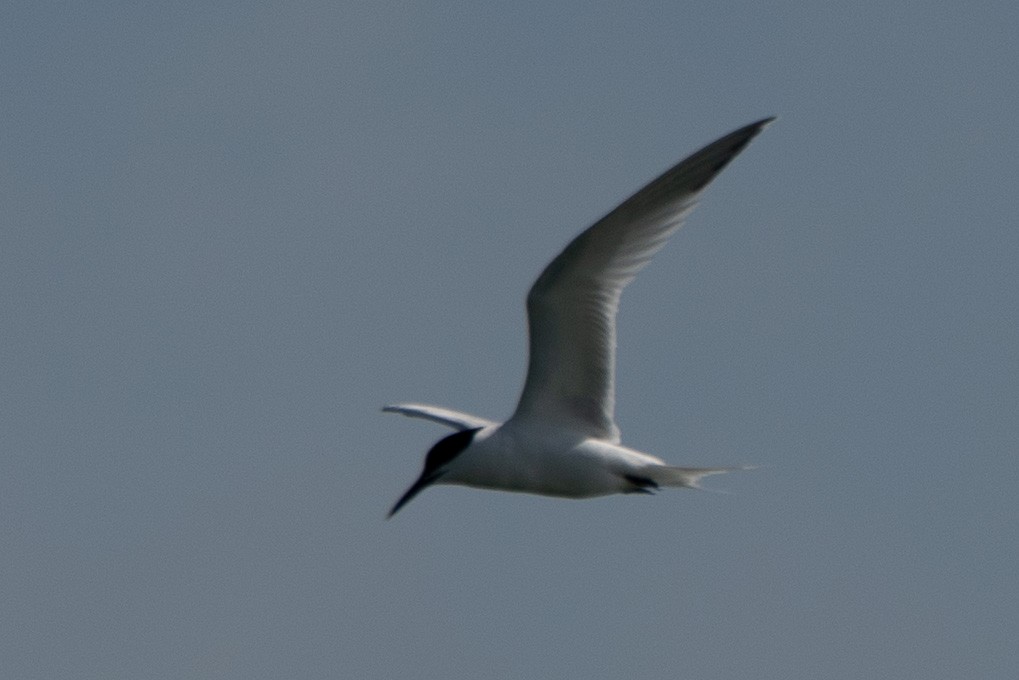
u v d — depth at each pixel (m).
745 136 15.01
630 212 15.02
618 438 15.77
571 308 15.41
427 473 15.77
